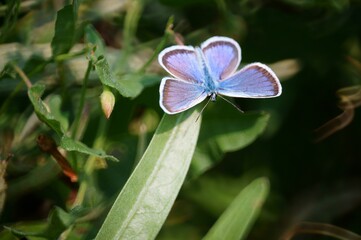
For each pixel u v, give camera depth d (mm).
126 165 286
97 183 279
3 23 286
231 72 254
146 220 250
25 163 280
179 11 307
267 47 312
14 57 280
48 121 251
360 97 305
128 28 295
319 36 313
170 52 251
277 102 312
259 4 308
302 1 303
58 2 291
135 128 292
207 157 276
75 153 267
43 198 284
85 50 268
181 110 242
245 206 262
